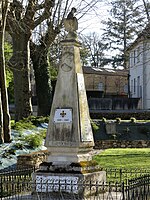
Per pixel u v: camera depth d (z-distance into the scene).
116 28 55.97
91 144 10.47
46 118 24.62
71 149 10.07
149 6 34.41
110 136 29.34
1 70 19.30
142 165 17.62
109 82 59.66
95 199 9.43
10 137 18.86
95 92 47.72
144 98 50.28
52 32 27.11
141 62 51.25
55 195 9.70
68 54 10.55
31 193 10.13
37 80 29.41
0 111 18.42
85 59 64.75
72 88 10.41
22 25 24.72
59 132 10.20
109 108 44.09
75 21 10.70
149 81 49.91
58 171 9.93
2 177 11.34
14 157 17.08
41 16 25.78
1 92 19.11
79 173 9.74
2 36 19.28
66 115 10.23
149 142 29.33
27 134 20.42
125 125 30.39
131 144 29.22
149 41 34.94
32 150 18.31
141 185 8.91
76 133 10.10
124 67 69.25
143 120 34.00
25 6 24.67
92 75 58.44
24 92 25.98
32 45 28.47
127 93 60.16
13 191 10.50
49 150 10.25
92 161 10.51
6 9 19.23
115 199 9.40
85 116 10.49
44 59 29.25
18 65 25.67
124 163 18.45
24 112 25.89
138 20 35.91
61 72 10.53
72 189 9.55
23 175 11.81
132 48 51.31
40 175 9.98
